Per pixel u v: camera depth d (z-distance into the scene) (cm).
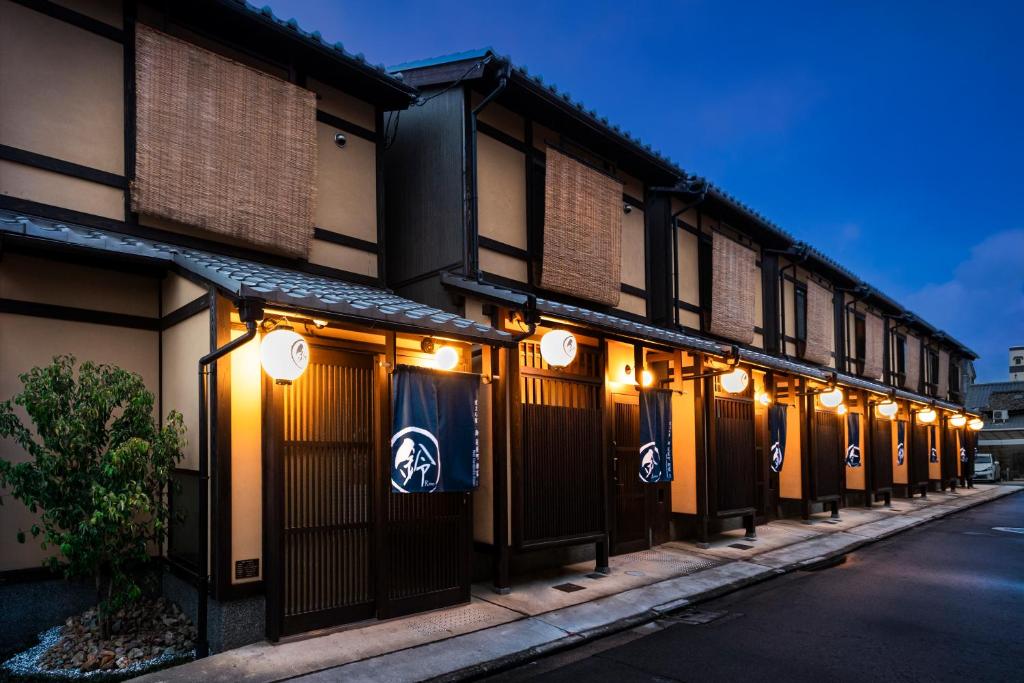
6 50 635
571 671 583
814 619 745
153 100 702
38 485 554
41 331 669
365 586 669
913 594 861
